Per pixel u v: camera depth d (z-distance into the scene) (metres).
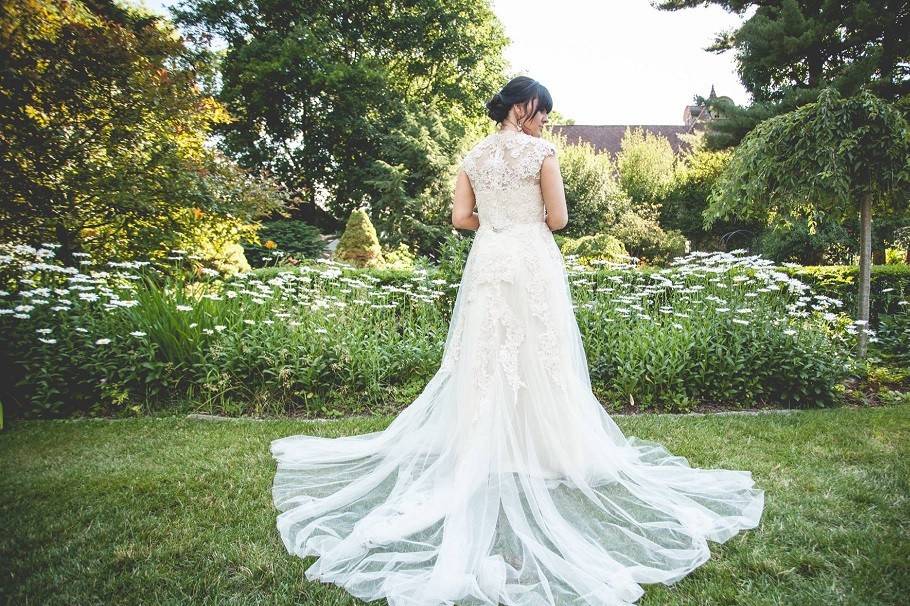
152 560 1.80
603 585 1.62
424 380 3.95
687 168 19.02
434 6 17.12
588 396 2.40
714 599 1.61
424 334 4.36
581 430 2.23
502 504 1.98
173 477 2.46
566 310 2.33
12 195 4.90
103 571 1.74
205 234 6.12
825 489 2.34
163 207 5.57
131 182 5.15
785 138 4.75
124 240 5.46
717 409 3.72
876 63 9.62
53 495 2.29
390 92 17.09
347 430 3.16
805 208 5.30
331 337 3.96
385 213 14.86
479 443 2.05
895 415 3.47
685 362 3.81
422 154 15.01
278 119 17.23
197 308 4.09
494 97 2.32
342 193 17.64
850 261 12.85
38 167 4.93
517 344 2.16
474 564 1.70
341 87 15.94
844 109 4.38
